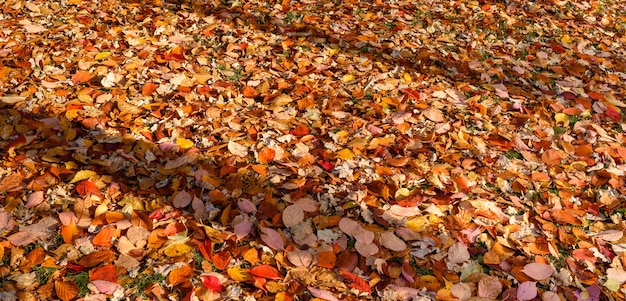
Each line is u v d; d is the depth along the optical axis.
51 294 2.49
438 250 2.84
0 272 2.56
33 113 3.55
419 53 4.70
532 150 3.68
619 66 4.87
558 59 4.87
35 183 3.02
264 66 4.36
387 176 3.28
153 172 3.20
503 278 2.75
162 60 4.25
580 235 3.05
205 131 3.55
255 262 2.71
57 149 3.24
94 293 2.50
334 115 3.81
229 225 2.88
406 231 2.90
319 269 2.70
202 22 4.96
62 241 2.76
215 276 2.59
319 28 4.98
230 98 3.91
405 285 2.66
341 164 3.33
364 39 4.85
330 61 4.51
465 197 3.17
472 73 4.53
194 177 3.17
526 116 3.99
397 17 5.32
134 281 2.58
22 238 2.71
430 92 4.18
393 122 3.78
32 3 4.97
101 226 2.82
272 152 3.37
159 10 5.10
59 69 4.07
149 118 3.62
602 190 3.38
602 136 3.87
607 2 6.21
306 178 3.21
